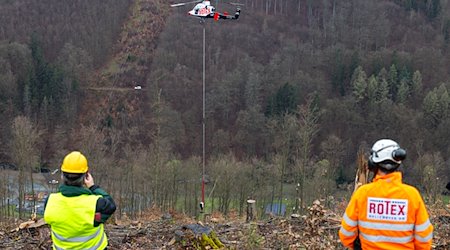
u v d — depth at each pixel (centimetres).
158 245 687
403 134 4400
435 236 691
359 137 4556
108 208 368
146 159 2975
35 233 710
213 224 844
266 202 2584
